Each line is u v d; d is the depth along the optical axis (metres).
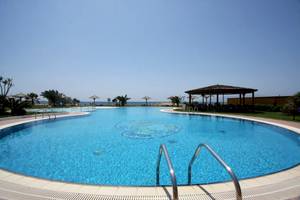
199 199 2.36
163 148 2.90
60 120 14.76
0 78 17.89
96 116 18.67
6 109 16.20
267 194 2.47
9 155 5.98
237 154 6.07
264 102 22.62
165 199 2.38
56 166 5.02
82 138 8.62
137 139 8.45
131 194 2.50
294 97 11.82
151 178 4.28
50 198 2.38
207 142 7.82
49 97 35.16
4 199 2.34
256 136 8.98
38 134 9.52
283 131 8.84
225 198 2.38
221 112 18.47
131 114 20.94
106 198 2.40
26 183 2.82
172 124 13.16
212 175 4.39
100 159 5.64
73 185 2.77
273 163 5.22
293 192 2.53
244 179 2.99
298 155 5.94
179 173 4.54
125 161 5.45
